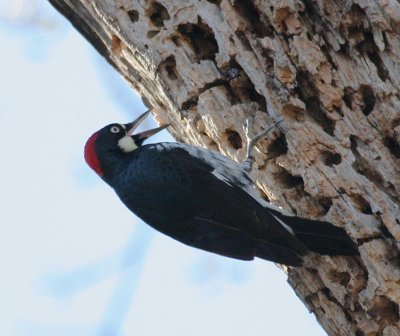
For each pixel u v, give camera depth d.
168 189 12.28
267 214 11.84
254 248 11.77
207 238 12.05
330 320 11.86
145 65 13.02
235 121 12.45
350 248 11.54
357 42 11.98
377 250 11.41
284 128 12.10
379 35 11.88
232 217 11.98
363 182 11.63
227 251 11.91
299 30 12.03
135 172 12.57
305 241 11.65
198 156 12.48
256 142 12.25
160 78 12.90
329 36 11.98
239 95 12.61
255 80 12.22
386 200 11.50
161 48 12.77
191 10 12.58
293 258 11.54
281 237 11.63
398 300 11.28
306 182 11.89
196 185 12.23
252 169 12.36
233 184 12.20
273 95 12.15
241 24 12.28
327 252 11.58
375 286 11.38
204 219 12.12
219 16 12.44
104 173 13.21
